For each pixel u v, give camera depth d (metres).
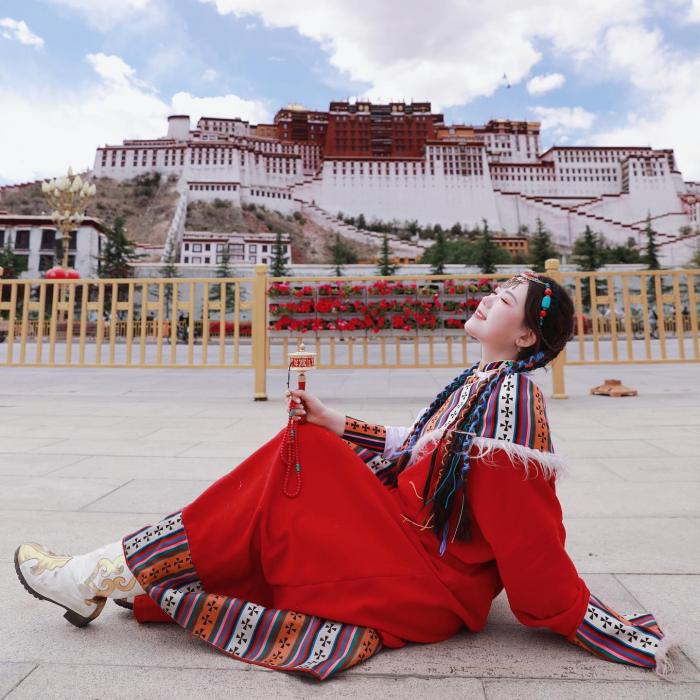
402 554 1.10
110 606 1.32
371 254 96.69
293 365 1.21
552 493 1.07
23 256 53.31
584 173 113.00
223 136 121.19
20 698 0.93
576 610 1.08
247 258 79.88
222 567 1.13
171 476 2.56
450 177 107.12
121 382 7.48
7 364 5.81
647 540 1.74
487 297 1.23
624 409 4.66
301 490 1.12
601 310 33.59
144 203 100.88
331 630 1.06
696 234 85.75
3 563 1.56
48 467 2.74
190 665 1.05
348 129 131.50
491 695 0.95
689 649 1.11
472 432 1.06
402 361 11.60
